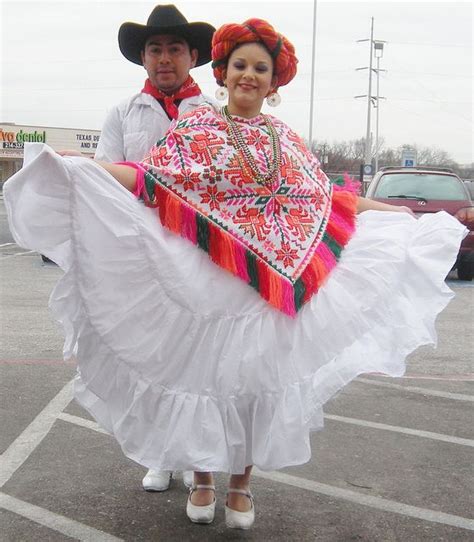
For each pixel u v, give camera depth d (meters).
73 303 3.06
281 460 3.04
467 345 7.24
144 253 3.06
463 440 4.59
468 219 11.43
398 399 5.43
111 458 4.14
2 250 15.98
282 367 3.08
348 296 3.28
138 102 3.91
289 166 3.25
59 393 5.32
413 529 3.40
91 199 3.00
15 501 3.58
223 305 3.06
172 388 3.05
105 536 3.25
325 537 3.29
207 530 3.32
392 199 11.56
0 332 7.29
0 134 58.84
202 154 3.13
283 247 3.15
